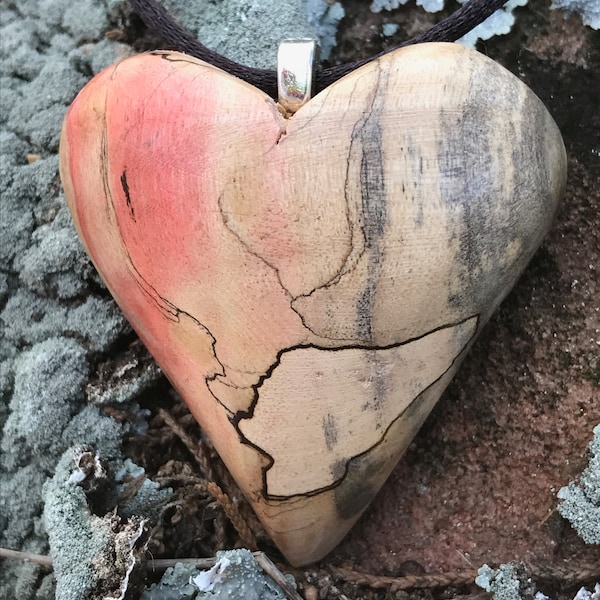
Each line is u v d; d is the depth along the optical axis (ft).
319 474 0.21
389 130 0.19
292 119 0.19
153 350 0.22
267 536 0.24
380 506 0.24
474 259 0.19
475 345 0.24
